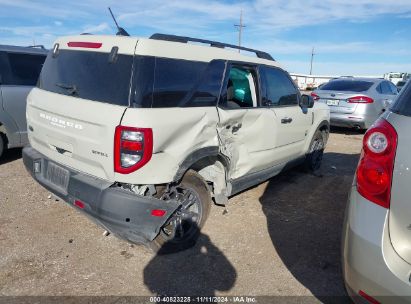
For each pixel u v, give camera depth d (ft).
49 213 13.61
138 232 9.55
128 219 9.39
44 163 11.73
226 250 11.66
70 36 11.76
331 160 23.89
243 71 13.65
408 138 6.48
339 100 31.81
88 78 10.44
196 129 10.89
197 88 11.08
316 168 20.84
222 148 11.98
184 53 10.88
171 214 9.70
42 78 12.41
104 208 9.48
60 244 11.54
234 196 16.19
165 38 10.95
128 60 9.87
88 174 10.28
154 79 9.89
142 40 10.00
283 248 11.93
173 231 11.19
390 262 6.47
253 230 13.07
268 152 14.73
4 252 10.93
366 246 6.68
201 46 11.65
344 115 31.55
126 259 10.91
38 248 11.24
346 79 34.99
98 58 10.43
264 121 13.93
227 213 14.37
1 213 13.44
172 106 10.30
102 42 10.50
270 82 14.90
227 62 12.28
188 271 10.46
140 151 9.32
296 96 16.90
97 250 11.31
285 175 19.72
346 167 22.20
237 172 13.25
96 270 10.30
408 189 6.42
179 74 10.59
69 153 10.74
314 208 15.35
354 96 31.12
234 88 13.10
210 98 11.53
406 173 6.43
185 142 10.55
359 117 30.99
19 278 9.78
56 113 10.75
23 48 20.07
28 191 15.61
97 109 9.72
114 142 9.33
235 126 12.50
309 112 17.88
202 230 12.86
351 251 6.96
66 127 10.50
